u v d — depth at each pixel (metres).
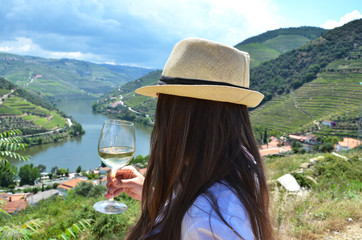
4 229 1.41
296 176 6.36
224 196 0.57
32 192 62.66
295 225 3.40
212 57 0.66
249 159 0.67
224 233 0.51
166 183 0.70
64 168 79.62
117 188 1.06
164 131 0.70
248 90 0.65
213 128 0.66
